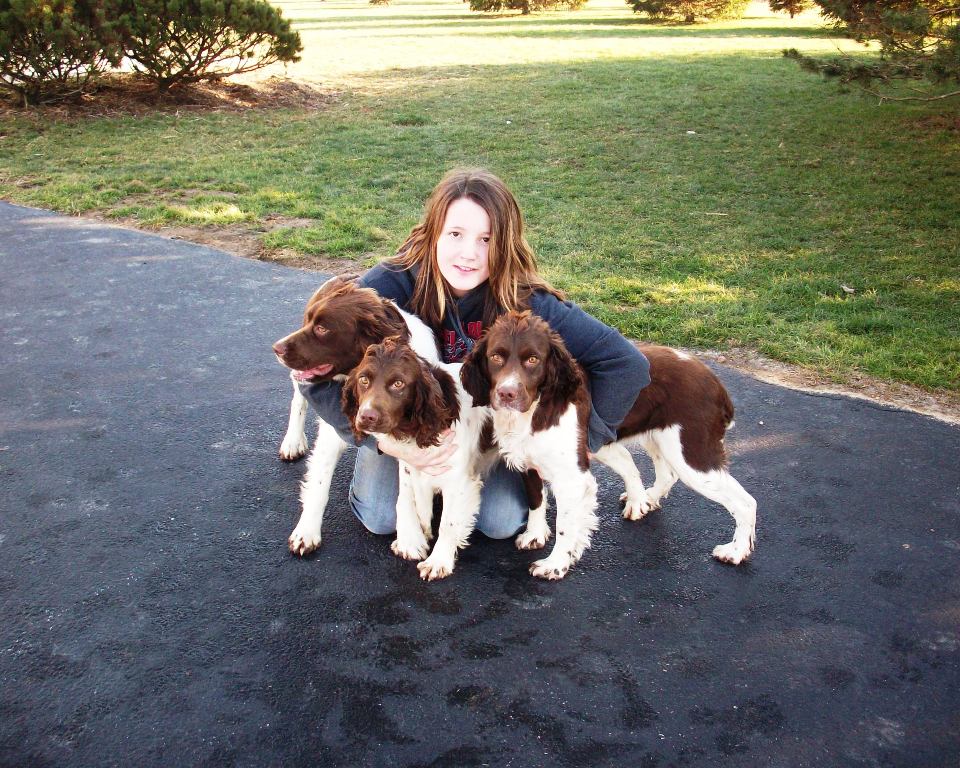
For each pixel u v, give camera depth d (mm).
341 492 3881
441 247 3170
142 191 8953
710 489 3273
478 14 33281
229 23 12781
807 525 3621
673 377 3227
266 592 3188
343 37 24016
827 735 2570
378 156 10586
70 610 3061
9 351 5254
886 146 10633
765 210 8461
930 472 4008
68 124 11867
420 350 3129
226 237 7625
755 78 15617
